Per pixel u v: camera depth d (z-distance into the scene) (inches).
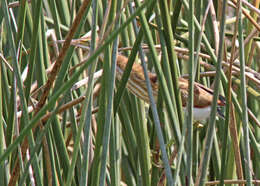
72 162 134.6
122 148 244.8
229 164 207.9
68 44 131.1
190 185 142.9
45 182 179.9
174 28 158.6
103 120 142.3
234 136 174.1
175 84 148.7
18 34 162.7
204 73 209.8
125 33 201.2
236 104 159.6
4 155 115.2
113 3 137.1
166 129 209.5
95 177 146.3
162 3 141.6
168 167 135.7
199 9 212.1
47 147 158.1
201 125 219.5
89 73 131.1
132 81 213.8
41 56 178.1
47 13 271.0
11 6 197.3
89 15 239.3
